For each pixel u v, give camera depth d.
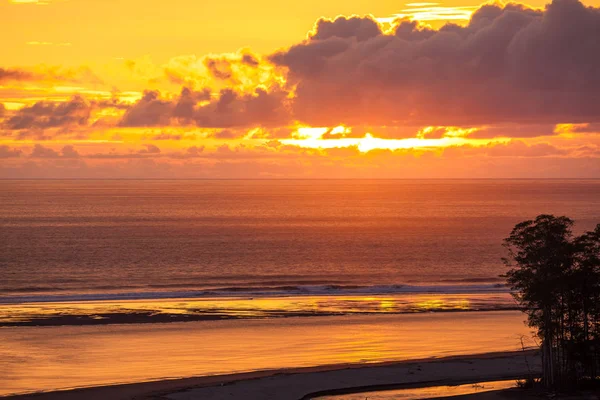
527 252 63.81
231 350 75.25
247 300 108.94
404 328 87.25
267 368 68.31
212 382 62.38
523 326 88.69
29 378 63.31
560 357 63.66
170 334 82.62
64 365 68.12
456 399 57.72
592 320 63.81
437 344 79.06
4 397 56.78
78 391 58.81
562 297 62.41
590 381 62.66
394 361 71.44
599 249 63.28
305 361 71.12
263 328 86.50
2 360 69.69
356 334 83.62
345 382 63.03
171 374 65.50
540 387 61.56
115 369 66.94
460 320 92.38
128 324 88.12
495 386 62.78
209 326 87.44
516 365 69.56
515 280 65.19
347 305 104.06
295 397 58.72
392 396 59.34
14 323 88.06
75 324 87.75
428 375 65.69
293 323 89.88
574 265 62.59
